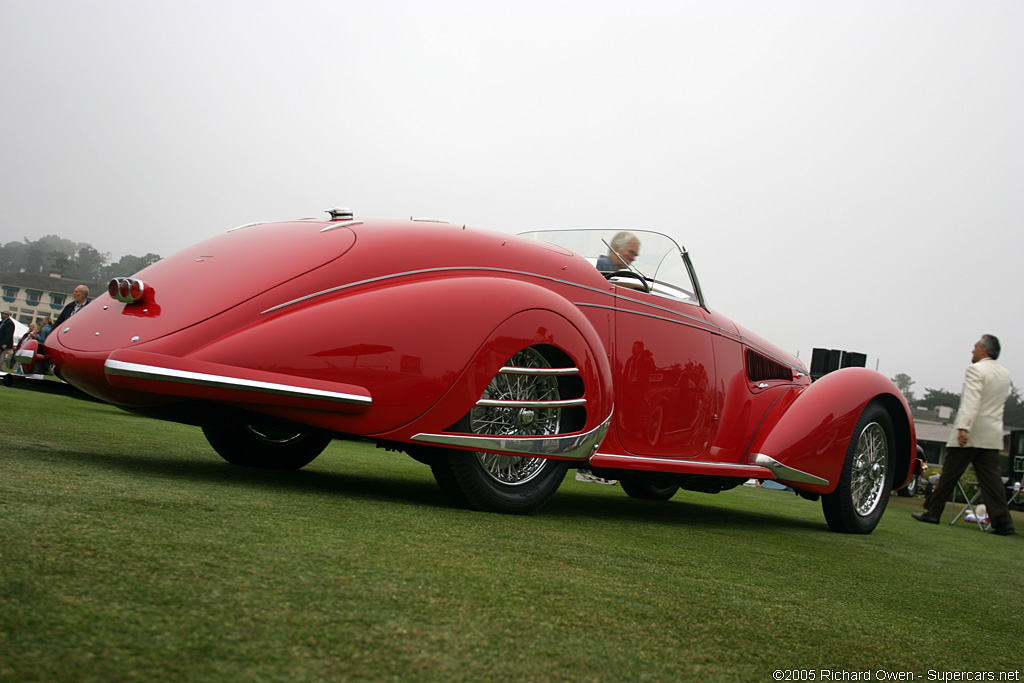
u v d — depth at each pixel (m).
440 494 3.27
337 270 2.67
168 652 1.04
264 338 2.44
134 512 1.84
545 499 3.03
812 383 4.19
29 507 1.75
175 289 2.60
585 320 3.09
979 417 5.96
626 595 1.75
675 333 3.64
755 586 2.12
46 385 2.83
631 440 3.40
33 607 1.12
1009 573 3.26
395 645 1.19
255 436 3.53
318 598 1.36
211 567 1.44
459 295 2.76
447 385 2.67
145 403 2.46
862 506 4.30
